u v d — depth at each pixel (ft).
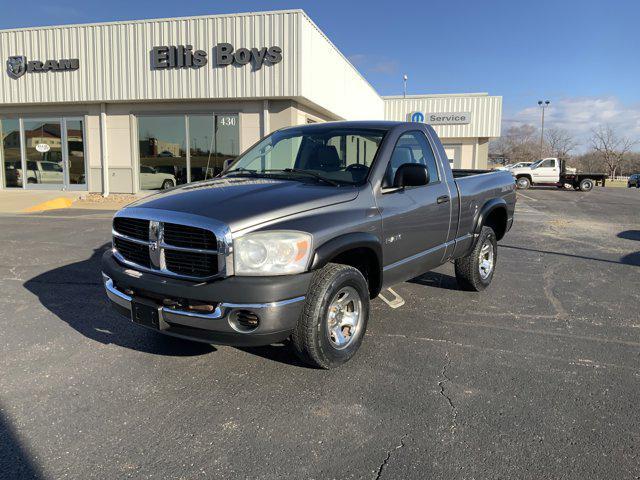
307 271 11.02
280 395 11.23
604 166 258.16
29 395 11.09
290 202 11.50
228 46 50.39
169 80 52.47
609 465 8.83
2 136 59.47
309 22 51.16
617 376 12.42
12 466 8.63
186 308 10.84
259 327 10.48
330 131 15.52
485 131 110.83
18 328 15.14
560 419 10.36
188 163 55.62
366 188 13.14
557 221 45.80
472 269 18.97
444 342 14.52
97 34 53.62
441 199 15.93
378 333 15.16
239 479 8.37
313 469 8.66
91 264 23.56
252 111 53.31
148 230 11.47
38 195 54.34
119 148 56.75
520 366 12.94
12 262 23.82
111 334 14.73
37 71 55.62
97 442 9.37
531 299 19.13
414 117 65.05
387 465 8.78
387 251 13.58
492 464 8.82
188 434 9.68
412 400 11.07
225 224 10.45
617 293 20.21
